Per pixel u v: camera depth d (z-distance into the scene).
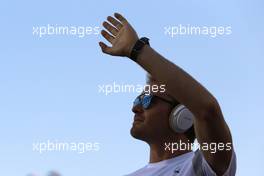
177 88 8.16
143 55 8.23
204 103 8.12
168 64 8.25
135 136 10.53
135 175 10.20
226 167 8.64
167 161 10.11
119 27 8.42
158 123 10.35
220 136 8.35
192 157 9.57
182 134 10.41
